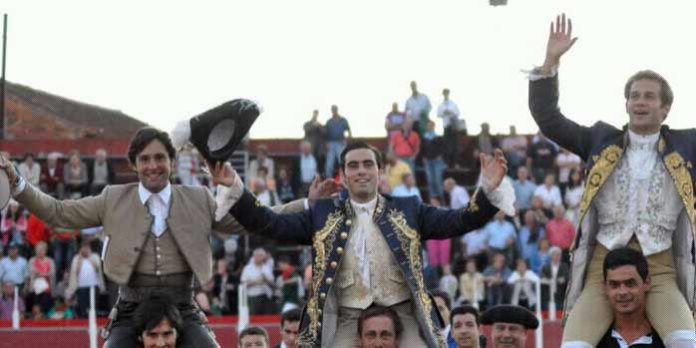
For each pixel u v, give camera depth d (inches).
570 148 781.9
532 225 2171.5
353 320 767.7
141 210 813.9
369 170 772.0
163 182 814.5
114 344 801.6
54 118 4505.4
